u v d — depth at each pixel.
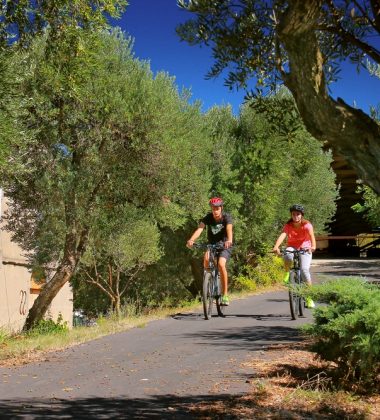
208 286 10.55
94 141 12.21
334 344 5.09
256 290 18.23
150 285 19.30
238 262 19.58
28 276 18.62
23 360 7.11
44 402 4.98
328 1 3.22
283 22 2.63
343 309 5.10
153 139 12.43
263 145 18.59
